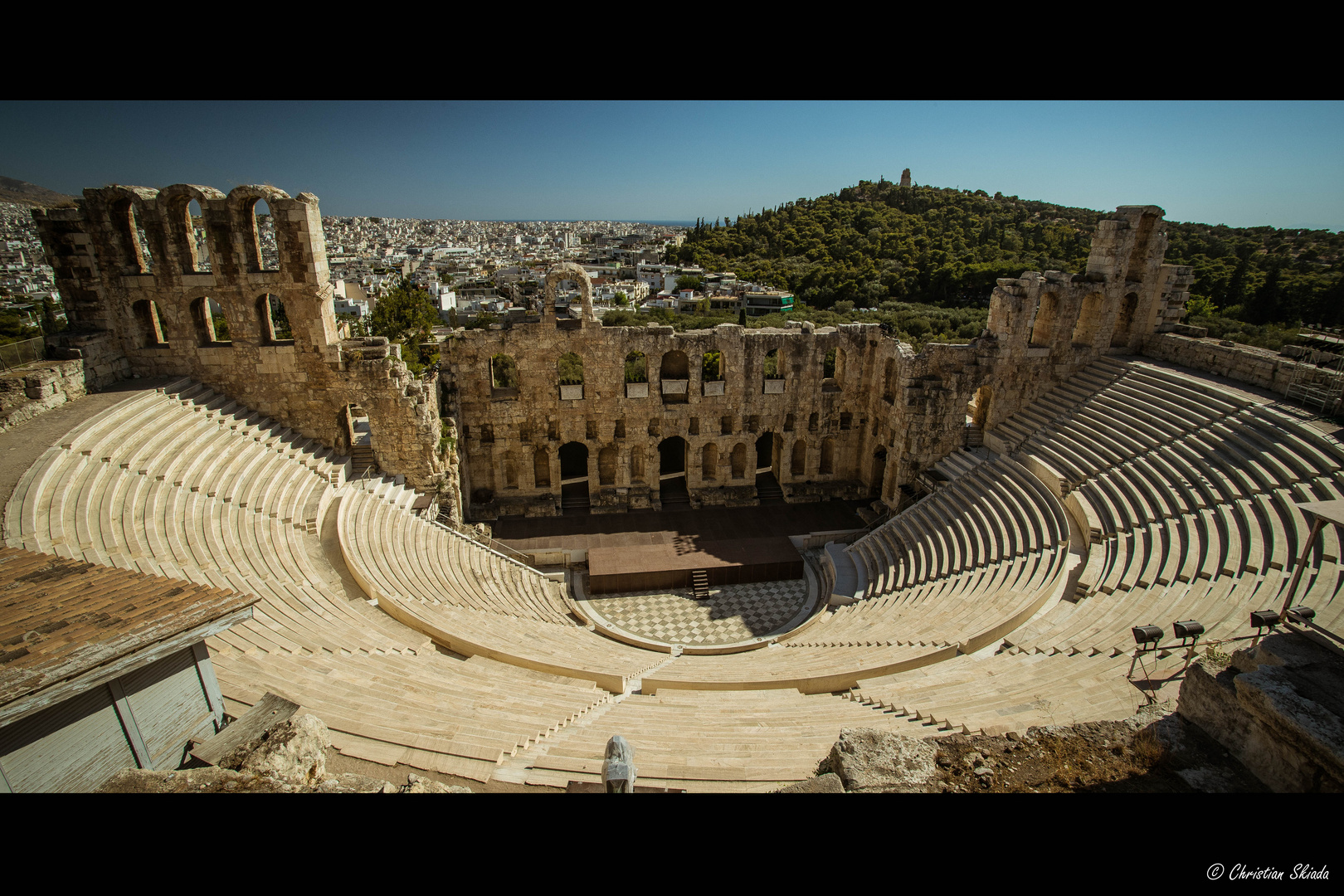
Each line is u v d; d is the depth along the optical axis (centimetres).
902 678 1927
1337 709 919
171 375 3064
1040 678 1731
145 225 2877
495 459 3900
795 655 2439
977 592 2561
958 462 3634
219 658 1587
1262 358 2942
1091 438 3164
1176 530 2336
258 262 3077
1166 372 3259
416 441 3284
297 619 1958
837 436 4191
